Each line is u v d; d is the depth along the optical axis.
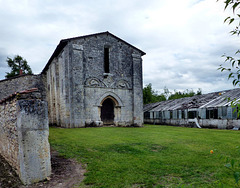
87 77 18.30
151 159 6.43
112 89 19.72
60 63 20.08
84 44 18.48
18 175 5.29
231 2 1.92
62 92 19.17
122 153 7.28
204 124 19.50
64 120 18.12
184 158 6.54
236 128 16.16
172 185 4.46
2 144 7.44
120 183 4.59
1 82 21.05
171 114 24.41
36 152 4.89
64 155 7.05
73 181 4.81
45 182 4.80
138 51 22.02
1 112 7.43
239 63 2.05
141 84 21.69
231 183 4.48
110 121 22.42
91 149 7.92
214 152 7.30
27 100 4.92
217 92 24.08
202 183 4.54
